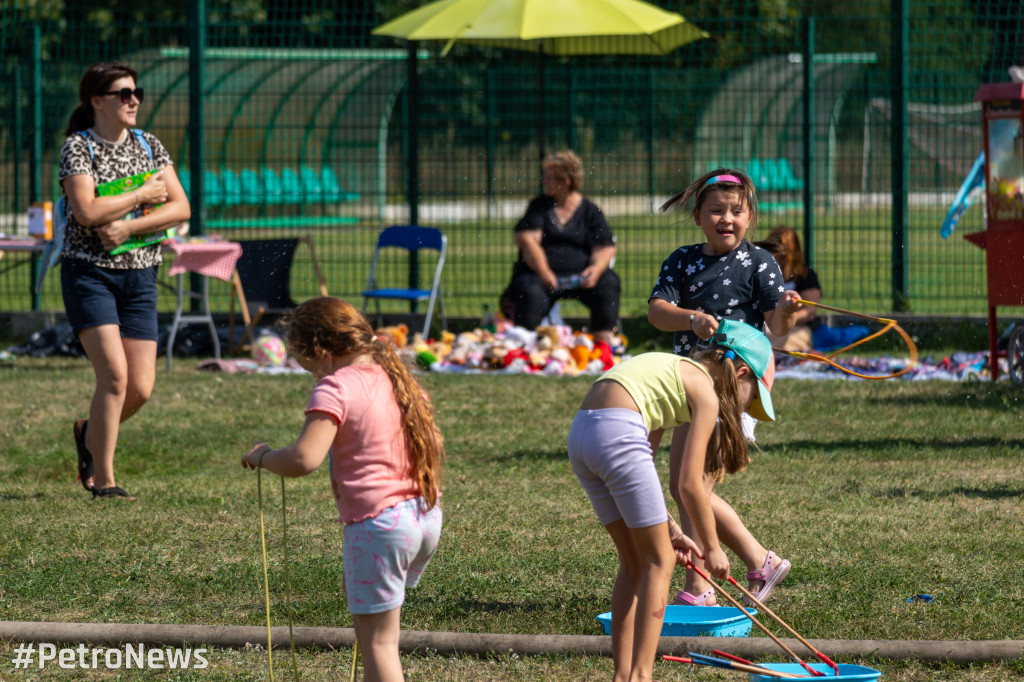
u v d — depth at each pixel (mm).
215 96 53938
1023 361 23703
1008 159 23359
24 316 31703
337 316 9008
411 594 11820
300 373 26516
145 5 53625
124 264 15703
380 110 61844
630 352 29328
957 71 31031
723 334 10164
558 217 27594
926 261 33062
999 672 9664
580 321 30828
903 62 29828
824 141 64812
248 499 15805
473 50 50000
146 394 16203
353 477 8602
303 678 9836
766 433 19547
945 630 10625
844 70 55969
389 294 29109
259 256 31188
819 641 10055
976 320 29484
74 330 15711
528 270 27859
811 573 12336
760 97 57656
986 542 13328
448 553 13266
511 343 26828
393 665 8602
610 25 29547
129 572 12641
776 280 11859
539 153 33938
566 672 9859
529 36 29375
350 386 8672
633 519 9211
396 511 8555
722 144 57281
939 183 34156
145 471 17609
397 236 30547
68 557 13156
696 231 42562
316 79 58500
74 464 17953
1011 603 11289
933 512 14625
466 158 42000
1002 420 20234
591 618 11086
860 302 32719
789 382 24469
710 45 41312
